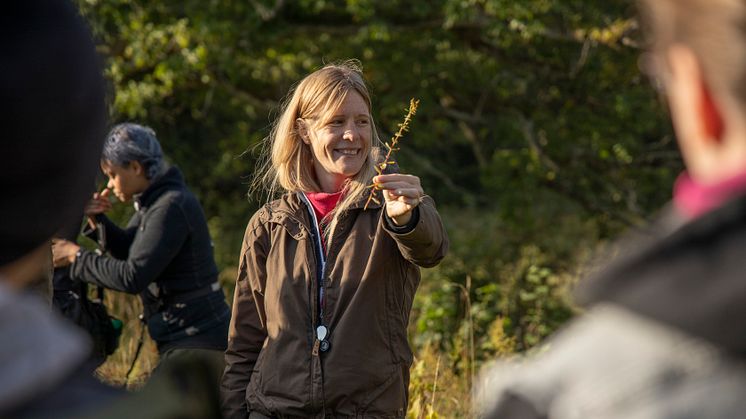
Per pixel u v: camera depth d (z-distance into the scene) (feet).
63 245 20.21
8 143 3.85
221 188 60.85
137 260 19.66
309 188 16.35
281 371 15.42
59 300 20.20
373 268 15.30
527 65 50.37
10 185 3.91
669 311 3.81
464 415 22.97
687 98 4.25
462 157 72.49
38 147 3.91
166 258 19.74
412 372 24.59
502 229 54.75
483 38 48.78
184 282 20.08
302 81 16.53
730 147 4.15
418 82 50.19
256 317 16.38
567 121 50.83
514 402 4.42
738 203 3.92
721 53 4.02
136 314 27.89
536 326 34.17
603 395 4.09
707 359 3.90
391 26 45.75
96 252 21.56
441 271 47.14
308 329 15.42
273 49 48.47
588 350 4.29
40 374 3.63
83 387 3.92
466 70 51.55
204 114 52.95
